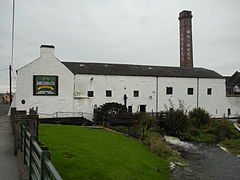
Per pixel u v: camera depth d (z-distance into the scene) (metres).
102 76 23.44
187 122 20.23
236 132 21.05
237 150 15.83
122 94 24.11
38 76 20.53
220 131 20.33
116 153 9.81
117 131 17.25
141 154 11.07
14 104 20.02
